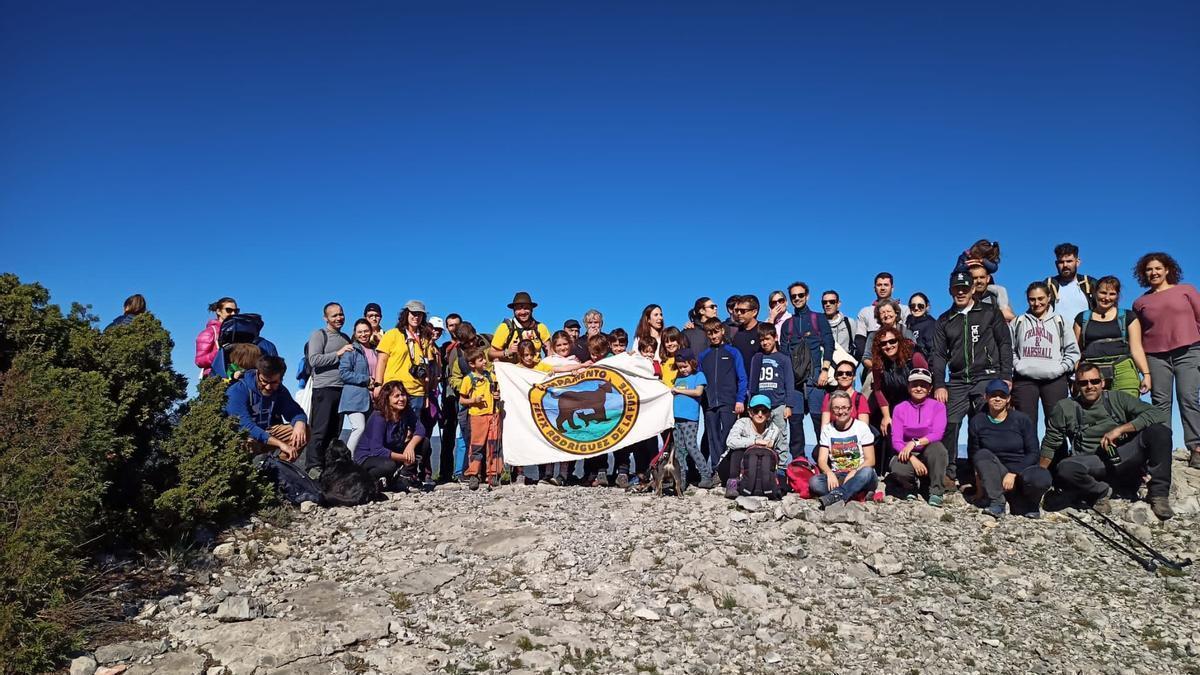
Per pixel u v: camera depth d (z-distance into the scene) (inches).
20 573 212.4
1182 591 302.2
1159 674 241.8
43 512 223.6
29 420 245.0
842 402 386.3
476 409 426.9
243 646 219.8
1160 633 269.3
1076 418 384.2
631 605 260.4
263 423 364.2
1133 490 392.8
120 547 281.0
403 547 316.2
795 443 422.6
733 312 470.9
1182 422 391.9
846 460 383.6
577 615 253.1
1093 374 378.3
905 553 324.5
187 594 259.6
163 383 314.0
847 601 277.6
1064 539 350.0
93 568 261.9
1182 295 387.2
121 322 387.2
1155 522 364.5
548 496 392.5
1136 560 329.4
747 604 265.3
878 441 427.2
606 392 432.8
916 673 231.5
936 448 386.0
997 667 240.1
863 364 446.0
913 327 433.7
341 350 441.1
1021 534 354.0
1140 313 400.2
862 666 233.0
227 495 322.7
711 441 424.5
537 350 459.5
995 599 289.6
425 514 355.9
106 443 258.1
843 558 314.2
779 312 488.1
